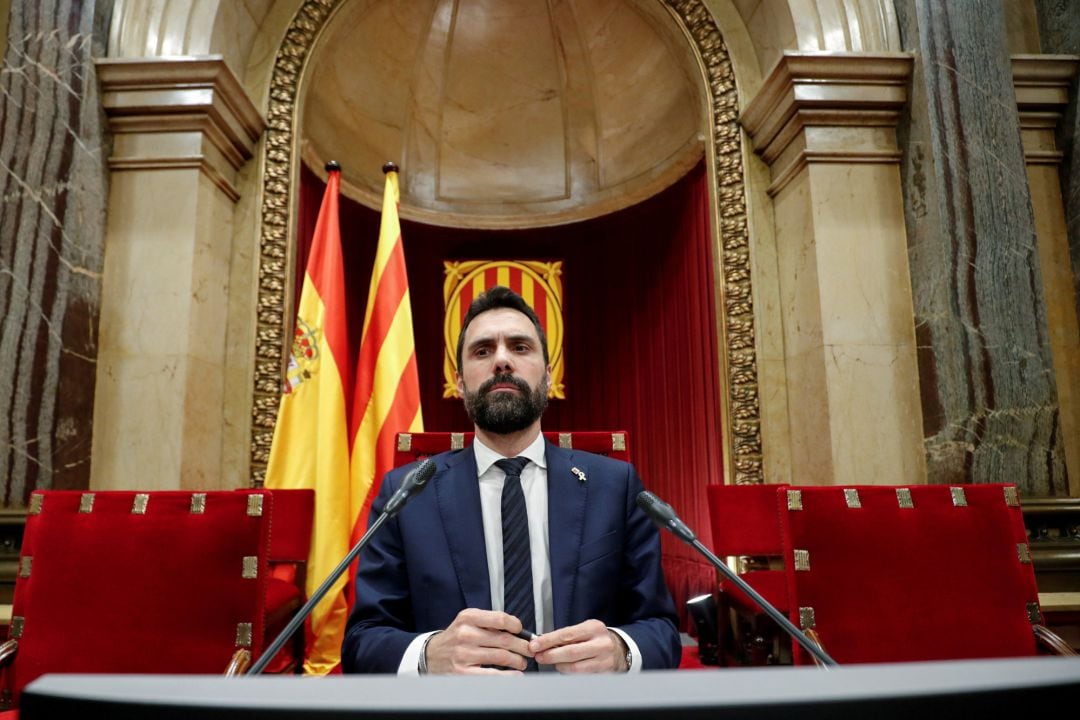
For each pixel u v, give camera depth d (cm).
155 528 178
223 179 360
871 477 324
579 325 548
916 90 337
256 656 171
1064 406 342
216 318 357
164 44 348
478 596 150
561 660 119
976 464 301
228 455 360
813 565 180
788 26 369
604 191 529
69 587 174
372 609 151
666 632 142
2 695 168
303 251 426
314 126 448
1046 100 362
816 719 35
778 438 371
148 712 35
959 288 314
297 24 401
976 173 323
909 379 333
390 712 35
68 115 323
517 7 498
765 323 381
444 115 538
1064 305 351
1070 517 295
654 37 460
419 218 536
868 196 346
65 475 303
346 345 339
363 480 320
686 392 449
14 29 329
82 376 314
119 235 334
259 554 177
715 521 311
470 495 162
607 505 163
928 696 37
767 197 394
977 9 338
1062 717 38
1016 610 180
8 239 312
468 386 169
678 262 466
